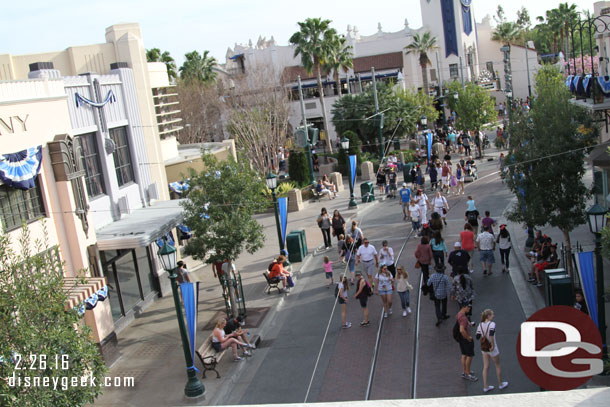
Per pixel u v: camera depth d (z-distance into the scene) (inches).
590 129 687.1
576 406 72.1
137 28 932.0
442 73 3041.3
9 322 332.8
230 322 639.8
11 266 348.2
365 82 2731.3
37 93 628.4
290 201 1371.8
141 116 920.3
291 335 673.0
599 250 467.8
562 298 498.9
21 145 592.1
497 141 1723.7
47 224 621.9
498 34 3417.8
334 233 1005.8
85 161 753.6
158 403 540.7
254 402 527.8
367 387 518.3
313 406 83.5
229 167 722.8
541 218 682.2
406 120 1977.1
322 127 2711.6
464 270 617.0
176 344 681.6
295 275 895.7
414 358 564.4
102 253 725.9
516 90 3280.0
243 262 996.6
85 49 906.1
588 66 1306.6
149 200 909.8
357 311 716.0
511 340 572.1
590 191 681.6
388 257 741.3
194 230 722.2
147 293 841.5
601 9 960.9
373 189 1413.6
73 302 532.1
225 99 2233.0
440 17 2989.7
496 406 74.7
